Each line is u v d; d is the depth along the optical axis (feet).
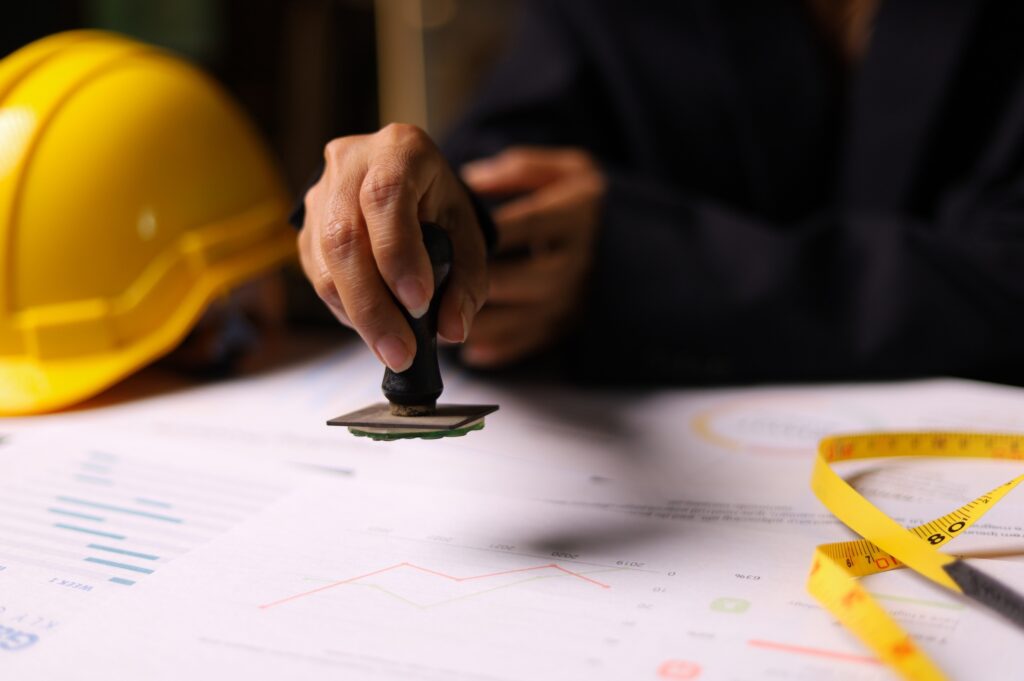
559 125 3.15
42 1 3.92
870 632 1.06
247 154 2.78
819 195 3.02
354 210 1.39
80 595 1.24
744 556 1.31
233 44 4.54
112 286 2.38
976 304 2.20
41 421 2.18
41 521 1.51
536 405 2.18
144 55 2.67
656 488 1.62
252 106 4.62
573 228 2.28
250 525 1.48
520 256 2.25
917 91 2.72
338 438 1.98
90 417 2.21
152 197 2.44
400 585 1.24
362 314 1.32
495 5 4.98
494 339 2.31
